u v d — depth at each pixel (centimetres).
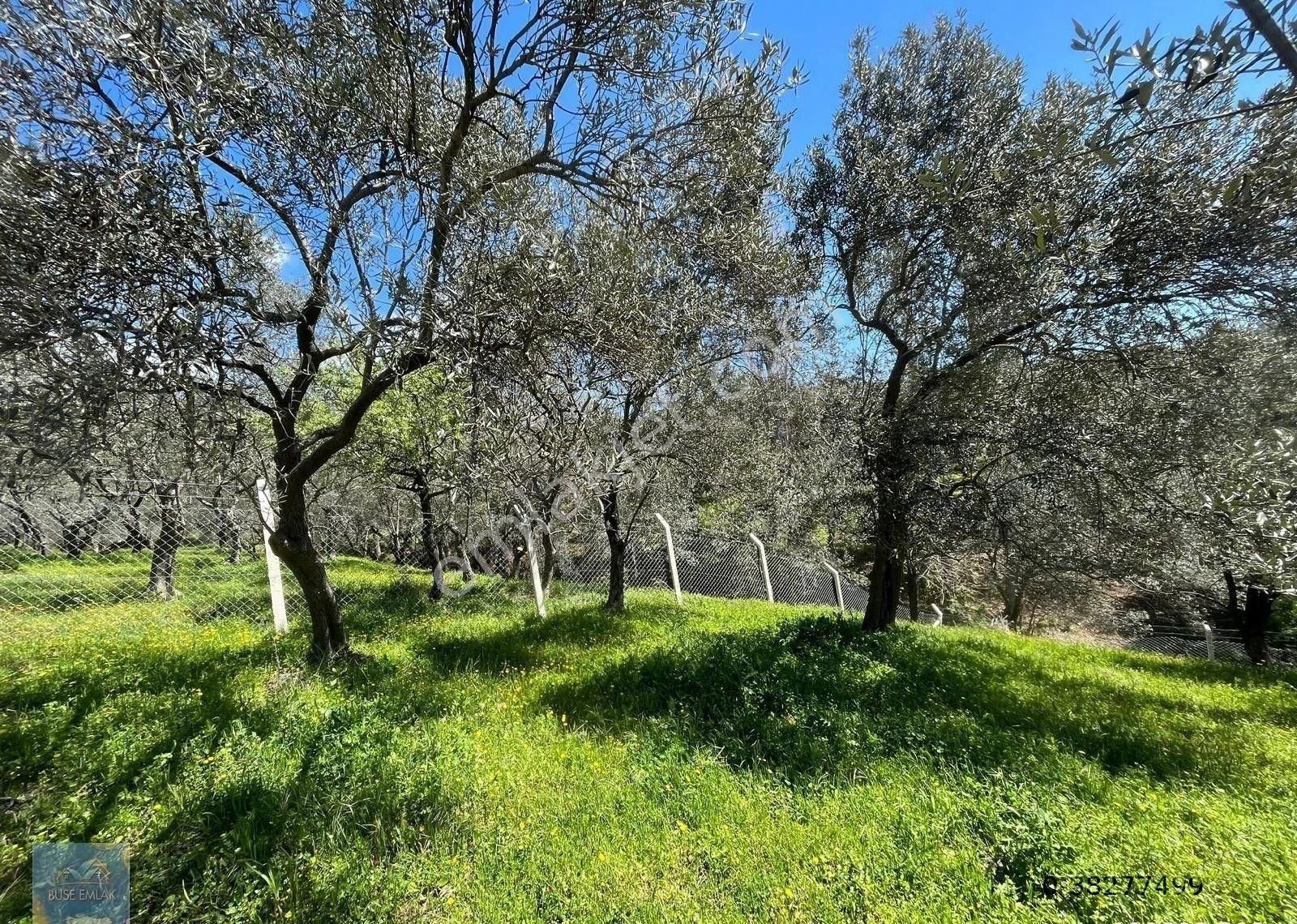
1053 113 476
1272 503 297
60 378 266
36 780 309
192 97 298
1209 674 695
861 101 657
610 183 414
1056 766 372
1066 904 247
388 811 289
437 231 360
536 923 230
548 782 329
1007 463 583
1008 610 1459
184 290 308
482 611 796
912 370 718
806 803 316
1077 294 482
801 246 697
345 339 386
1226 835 298
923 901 244
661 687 482
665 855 270
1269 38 128
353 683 458
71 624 602
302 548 484
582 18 361
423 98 416
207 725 358
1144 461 489
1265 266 431
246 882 243
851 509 652
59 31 295
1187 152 418
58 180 287
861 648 632
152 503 550
